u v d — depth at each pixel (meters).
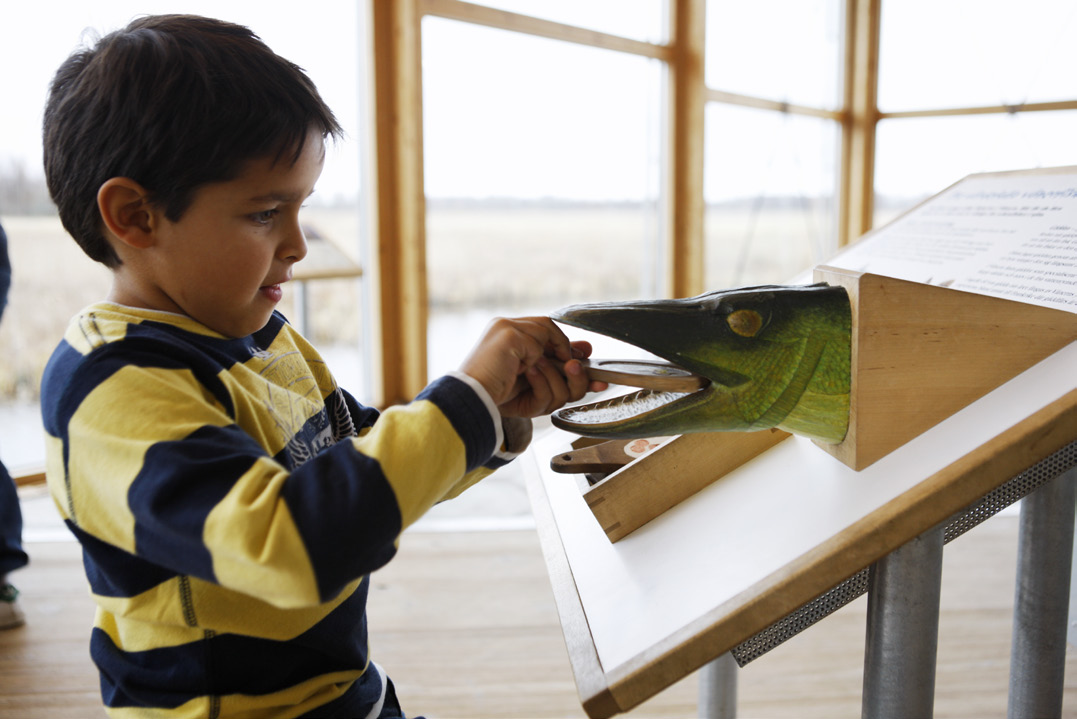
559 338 0.69
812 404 0.67
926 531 0.65
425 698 1.59
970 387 0.67
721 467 0.81
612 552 0.78
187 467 0.53
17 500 1.89
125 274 0.65
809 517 0.65
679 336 0.65
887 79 5.80
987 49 5.34
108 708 0.67
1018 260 0.92
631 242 4.69
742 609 0.58
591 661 0.62
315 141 0.65
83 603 1.97
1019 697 1.04
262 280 0.65
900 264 1.15
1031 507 0.99
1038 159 5.20
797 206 5.64
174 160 0.58
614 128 4.46
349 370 3.67
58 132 0.62
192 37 0.61
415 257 3.56
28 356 2.84
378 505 0.53
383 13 3.42
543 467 1.05
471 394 0.60
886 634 0.67
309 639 0.68
